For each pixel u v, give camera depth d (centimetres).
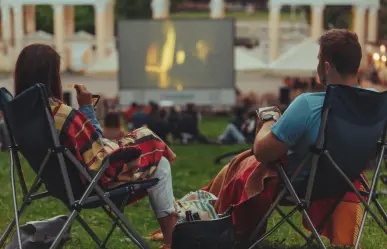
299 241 734
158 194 593
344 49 575
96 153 557
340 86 545
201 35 3688
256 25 7700
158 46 3691
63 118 552
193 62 3700
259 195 620
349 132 559
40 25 6825
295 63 3947
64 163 539
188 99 3706
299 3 5256
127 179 562
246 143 2533
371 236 756
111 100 4109
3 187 1119
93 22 7038
